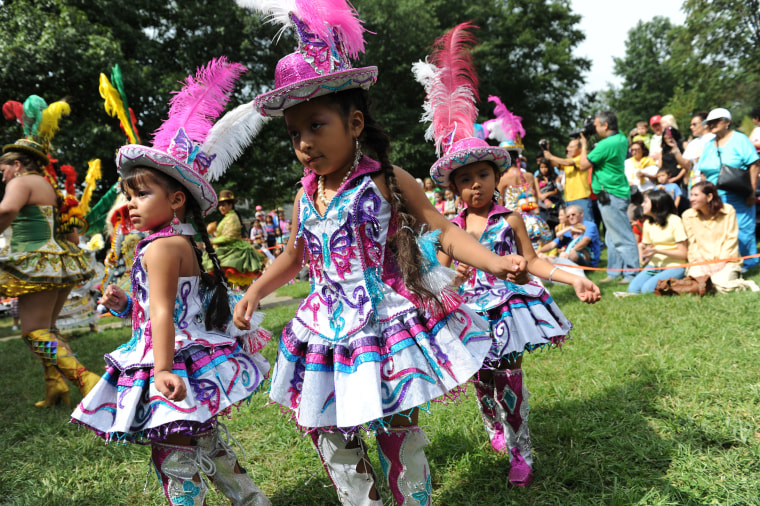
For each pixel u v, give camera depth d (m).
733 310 4.45
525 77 22.30
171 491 1.94
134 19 16.03
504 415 2.44
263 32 16.06
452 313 1.86
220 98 2.31
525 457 2.42
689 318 4.40
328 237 1.87
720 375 3.20
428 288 1.78
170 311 1.94
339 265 1.85
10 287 3.82
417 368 1.72
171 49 17.03
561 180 10.12
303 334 1.90
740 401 2.86
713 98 33.25
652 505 2.14
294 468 2.78
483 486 2.46
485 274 2.59
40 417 3.85
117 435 1.92
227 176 17.55
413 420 1.85
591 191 7.69
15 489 2.80
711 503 2.10
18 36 13.06
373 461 2.74
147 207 2.06
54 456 3.10
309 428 1.88
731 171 6.34
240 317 2.06
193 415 1.86
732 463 2.34
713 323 4.18
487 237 2.62
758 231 7.73
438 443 2.84
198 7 16.30
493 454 2.71
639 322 4.52
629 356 3.70
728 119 6.47
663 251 5.90
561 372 3.63
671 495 2.16
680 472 2.31
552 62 23.47
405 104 18.33
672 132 8.12
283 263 2.15
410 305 1.81
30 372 5.46
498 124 4.87
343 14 1.85
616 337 4.19
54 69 13.36
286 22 1.85
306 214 1.94
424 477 1.83
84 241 10.81
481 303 2.53
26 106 4.04
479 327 1.91
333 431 1.81
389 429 1.80
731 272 5.52
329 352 1.82
